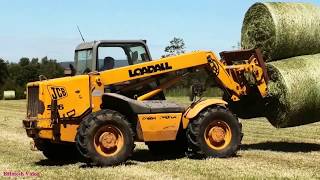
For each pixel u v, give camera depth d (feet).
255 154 33.91
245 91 35.53
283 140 43.45
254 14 36.91
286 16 35.22
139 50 34.09
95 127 29.17
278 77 34.19
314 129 52.42
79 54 34.55
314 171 27.35
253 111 37.96
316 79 34.30
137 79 32.91
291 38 35.12
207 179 25.17
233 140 32.37
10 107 109.70
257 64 34.94
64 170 28.66
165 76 33.78
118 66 33.45
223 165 29.27
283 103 34.17
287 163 30.12
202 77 35.29
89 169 28.76
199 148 31.68
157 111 31.42
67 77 31.32
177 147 34.65
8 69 251.80
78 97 30.63
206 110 31.99
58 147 33.06
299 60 34.94
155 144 35.06
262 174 26.43
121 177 26.09
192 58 33.99
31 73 245.24
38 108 30.37
